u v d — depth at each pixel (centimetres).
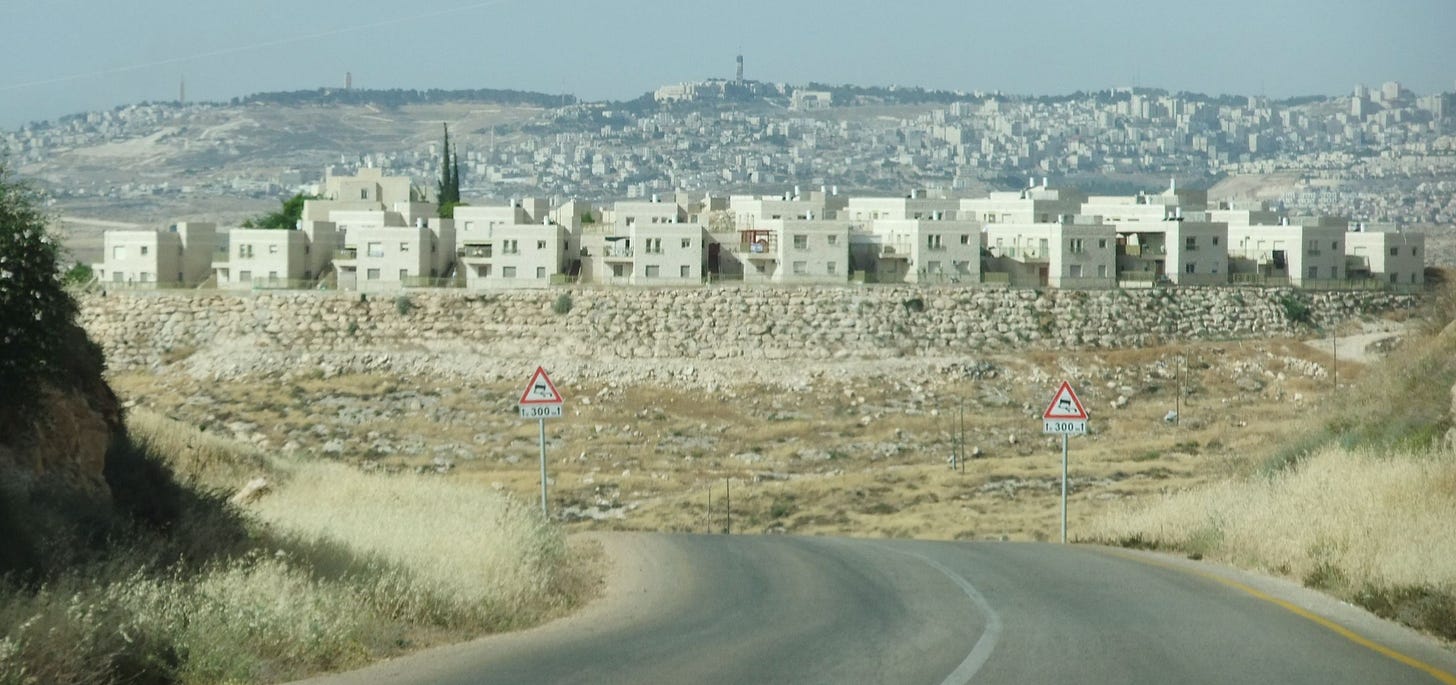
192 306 19312
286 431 16275
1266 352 18912
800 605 3506
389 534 4156
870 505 10956
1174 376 18275
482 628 3159
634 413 16925
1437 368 6194
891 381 17862
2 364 3416
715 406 17250
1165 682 2400
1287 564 3919
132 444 4100
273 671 2572
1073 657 2638
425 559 3619
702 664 2619
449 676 2547
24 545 2786
